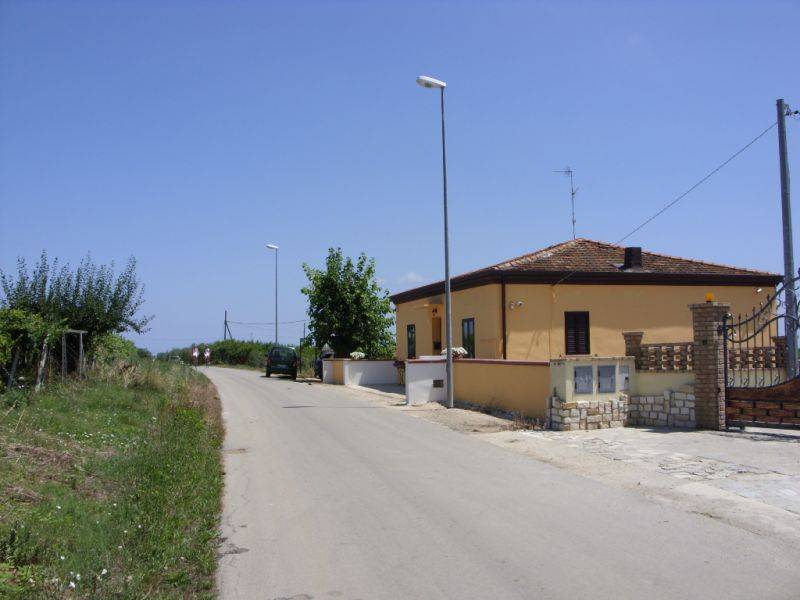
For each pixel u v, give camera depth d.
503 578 5.54
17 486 7.06
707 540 6.50
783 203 16.75
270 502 8.27
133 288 19.16
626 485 8.98
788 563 5.82
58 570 5.23
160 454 9.60
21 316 14.97
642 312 22.58
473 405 18.86
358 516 7.57
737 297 23.50
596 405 14.27
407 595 5.24
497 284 21.45
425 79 19.42
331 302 35.78
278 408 19.17
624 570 5.68
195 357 55.75
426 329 27.62
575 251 24.03
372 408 19.14
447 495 8.50
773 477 9.30
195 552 6.18
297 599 5.21
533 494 8.52
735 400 13.51
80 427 11.07
